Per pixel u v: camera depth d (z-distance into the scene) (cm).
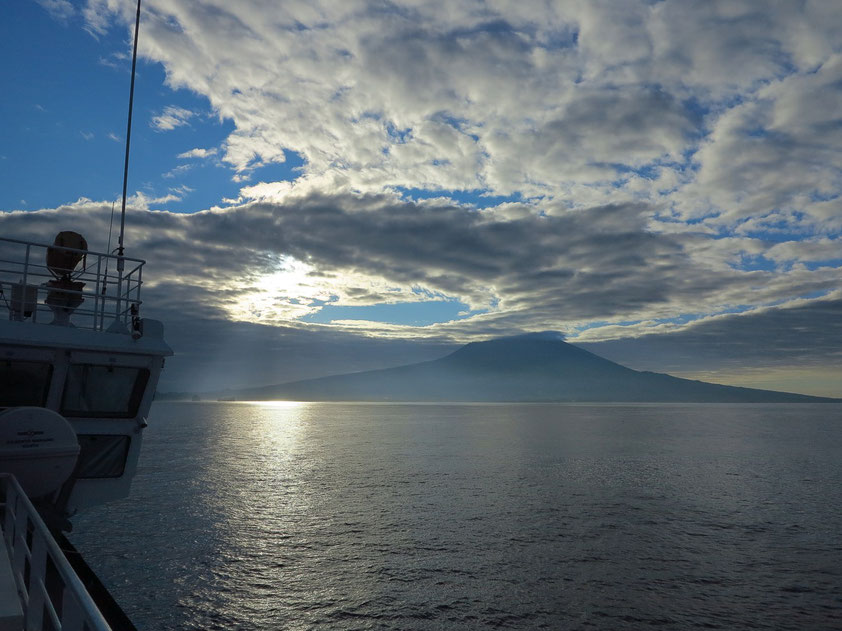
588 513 4094
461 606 2275
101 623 408
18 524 912
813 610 2227
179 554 3036
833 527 3634
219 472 6500
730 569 2756
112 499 1531
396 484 5556
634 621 2125
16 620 630
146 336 1543
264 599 2356
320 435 13838
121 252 1664
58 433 1250
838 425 18438
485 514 4072
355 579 2617
